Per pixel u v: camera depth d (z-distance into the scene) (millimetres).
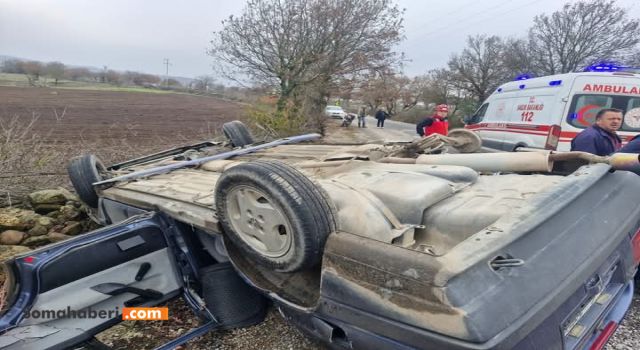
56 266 2232
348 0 11719
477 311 1474
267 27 11766
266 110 11977
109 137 12867
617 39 27469
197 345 2746
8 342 2107
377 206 2316
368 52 12195
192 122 19375
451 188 2521
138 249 2578
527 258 1722
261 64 12258
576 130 6484
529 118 7301
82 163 4211
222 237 2436
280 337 2771
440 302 1508
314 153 4398
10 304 2172
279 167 2139
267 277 2441
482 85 35000
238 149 5039
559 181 2299
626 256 2260
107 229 2490
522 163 2887
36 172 6094
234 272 2822
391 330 1663
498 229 1789
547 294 1640
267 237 2207
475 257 1598
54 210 4965
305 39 11867
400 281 1632
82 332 2354
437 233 2260
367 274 1743
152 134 14133
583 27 28172
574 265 1805
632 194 2428
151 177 3926
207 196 2861
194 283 2891
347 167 3209
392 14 12117
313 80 12117
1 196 5211
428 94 37594
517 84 7871
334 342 2000
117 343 2826
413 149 4039
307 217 1985
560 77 6707
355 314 1793
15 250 4168
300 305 2150
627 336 2711
